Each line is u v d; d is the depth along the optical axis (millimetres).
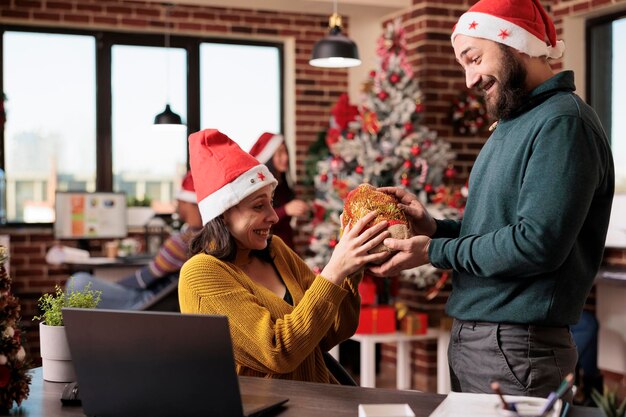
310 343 1970
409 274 5254
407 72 5387
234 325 1996
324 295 1979
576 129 1942
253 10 7305
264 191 2162
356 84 7348
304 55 7449
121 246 7000
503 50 2072
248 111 7527
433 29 5816
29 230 6844
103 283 4336
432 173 5234
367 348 4836
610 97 5902
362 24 7113
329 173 5480
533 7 2096
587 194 1927
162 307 4258
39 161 7051
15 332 1738
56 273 6828
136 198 7273
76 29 7039
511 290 2031
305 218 6953
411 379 5879
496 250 1951
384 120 5316
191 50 7312
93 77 7137
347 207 2111
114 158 7219
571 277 2025
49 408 1750
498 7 2074
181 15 7113
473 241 2006
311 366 2166
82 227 6945
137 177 7277
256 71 7535
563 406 1650
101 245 7164
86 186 7164
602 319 5656
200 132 2230
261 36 7348
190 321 1510
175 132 7336
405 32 6062
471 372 2135
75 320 1594
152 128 6605
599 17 5926
